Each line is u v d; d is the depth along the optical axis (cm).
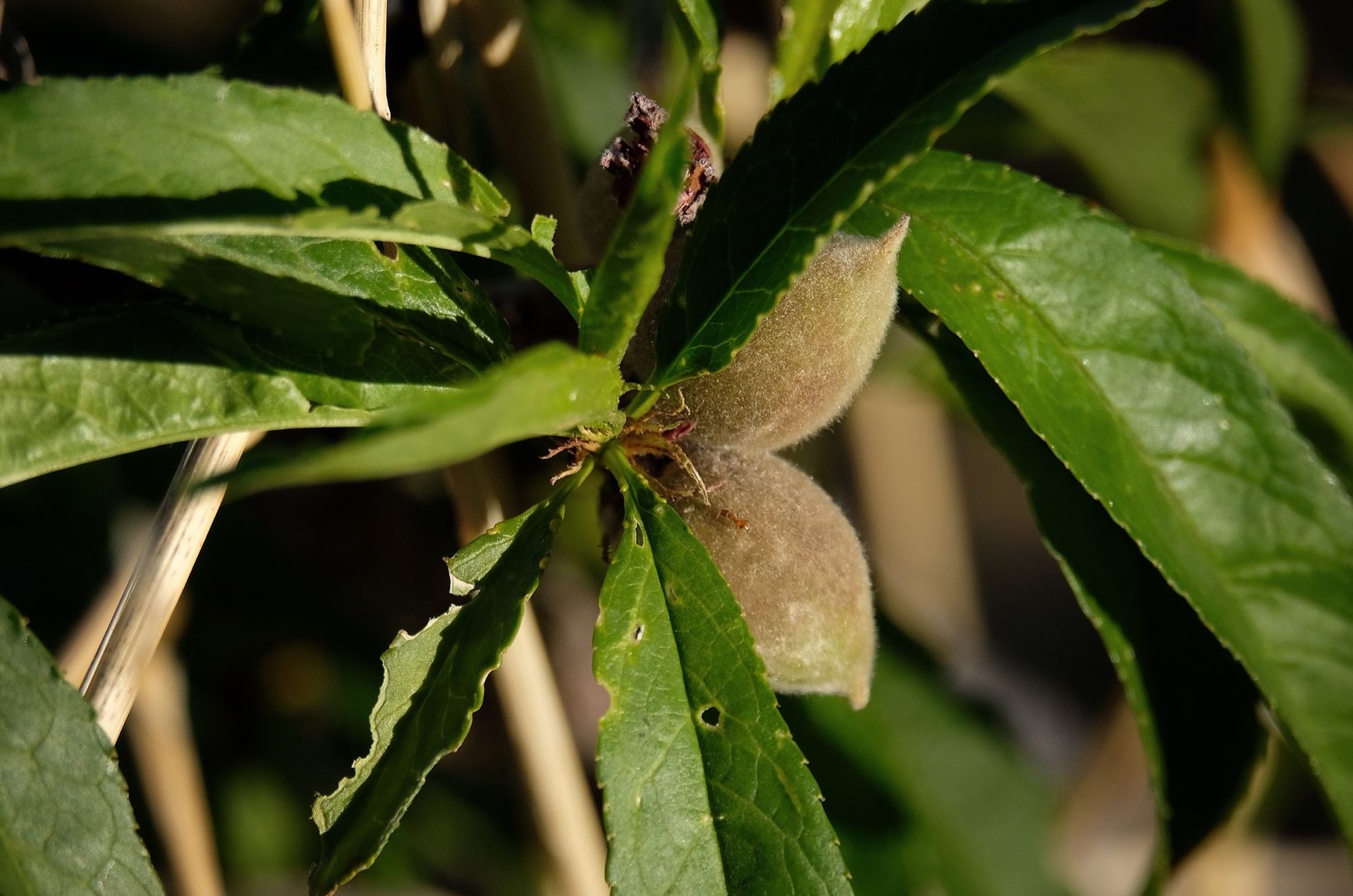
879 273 35
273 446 39
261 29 38
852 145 34
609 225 37
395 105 39
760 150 34
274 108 34
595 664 34
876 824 46
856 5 37
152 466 46
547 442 41
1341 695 37
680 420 36
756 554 36
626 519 35
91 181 32
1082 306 37
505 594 34
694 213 36
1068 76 45
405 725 34
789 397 36
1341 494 38
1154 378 37
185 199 33
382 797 34
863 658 36
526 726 39
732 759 34
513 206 42
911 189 38
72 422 34
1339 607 38
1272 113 46
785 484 36
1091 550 38
